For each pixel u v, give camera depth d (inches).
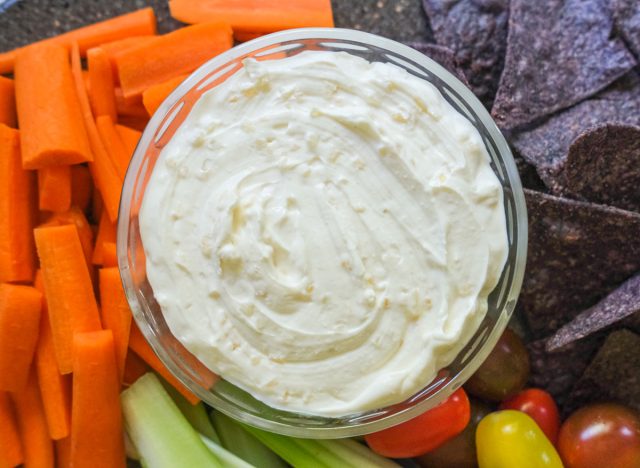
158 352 12.3
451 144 11.7
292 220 11.6
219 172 11.7
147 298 12.4
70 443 13.0
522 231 12.1
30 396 13.1
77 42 13.6
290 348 11.5
